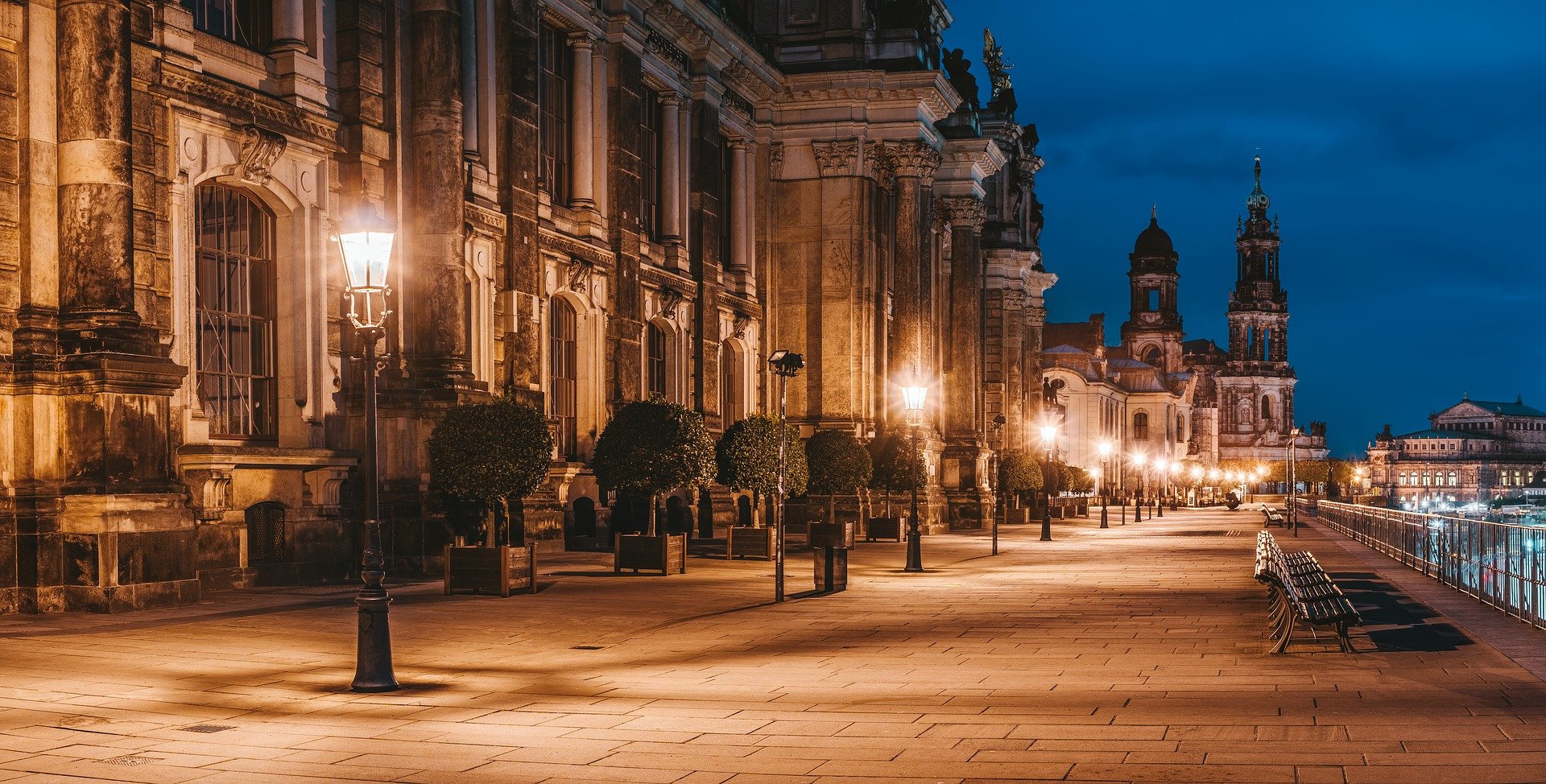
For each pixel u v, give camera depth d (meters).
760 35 53.97
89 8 21.38
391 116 29.45
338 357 28.17
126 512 20.81
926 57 57.06
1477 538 23.27
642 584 27.20
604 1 41.31
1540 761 9.59
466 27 32.94
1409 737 10.56
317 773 10.05
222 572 24.59
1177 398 181.50
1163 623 20.55
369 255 14.00
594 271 39.78
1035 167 86.06
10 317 21.11
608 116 41.59
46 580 20.75
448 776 9.91
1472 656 15.71
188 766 10.28
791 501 51.41
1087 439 141.50
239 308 26.64
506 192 34.41
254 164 26.02
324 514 26.95
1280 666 15.40
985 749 10.61
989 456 69.00
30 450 20.94
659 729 11.71
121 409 21.02
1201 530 65.75
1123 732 11.18
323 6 28.17
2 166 21.06
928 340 55.34
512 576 24.39
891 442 52.91
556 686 14.42
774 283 53.62
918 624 20.55
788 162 53.78
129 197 21.75
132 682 14.41
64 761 10.46
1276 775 9.36
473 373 31.62
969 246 64.75
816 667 15.88
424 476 28.98
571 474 35.16
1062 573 31.91
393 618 20.77
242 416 26.58
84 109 21.38
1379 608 21.89
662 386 45.88
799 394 53.28
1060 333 164.50
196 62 24.83
